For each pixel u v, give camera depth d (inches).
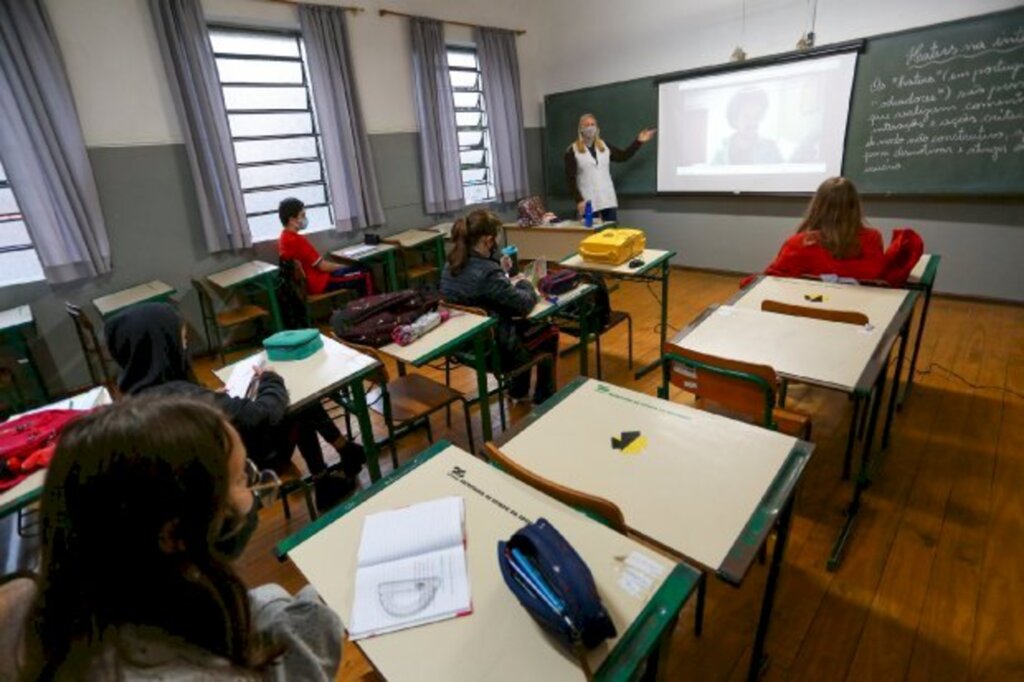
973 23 137.4
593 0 215.3
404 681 30.1
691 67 196.4
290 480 72.0
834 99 164.4
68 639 20.0
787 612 63.7
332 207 191.9
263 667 24.5
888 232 166.6
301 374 76.2
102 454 20.1
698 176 202.4
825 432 98.3
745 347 73.0
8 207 136.7
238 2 159.8
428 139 208.4
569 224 186.2
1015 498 78.5
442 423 113.3
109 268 147.6
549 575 31.9
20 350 136.5
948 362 120.2
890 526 75.3
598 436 53.6
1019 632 59.1
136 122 147.7
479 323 91.0
